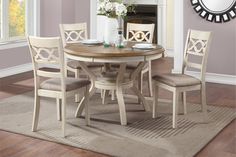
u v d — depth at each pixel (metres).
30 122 6.20
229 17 8.27
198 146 5.43
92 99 7.33
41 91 5.74
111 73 6.57
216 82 8.55
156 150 5.32
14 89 7.95
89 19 9.88
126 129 5.97
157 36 11.55
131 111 6.74
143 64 6.42
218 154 5.25
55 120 6.28
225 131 5.95
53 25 9.69
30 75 9.10
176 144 5.49
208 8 8.41
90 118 6.39
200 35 6.25
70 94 5.70
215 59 8.52
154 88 6.36
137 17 11.62
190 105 7.07
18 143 5.51
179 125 6.14
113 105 7.02
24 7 9.48
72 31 7.55
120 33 6.36
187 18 8.68
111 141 5.57
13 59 9.19
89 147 5.39
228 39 8.36
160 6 11.38
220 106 7.02
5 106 6.90
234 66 8.38
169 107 6.95
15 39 9.33
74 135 5.75
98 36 9.83
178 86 5.93
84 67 6.36
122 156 5.15
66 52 6.15
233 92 7.86
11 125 6.08
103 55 5.82
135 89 6.69
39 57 5.62
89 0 9.79
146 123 6.21
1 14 8.92
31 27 9.68
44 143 5.51
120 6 6.29
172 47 11.46
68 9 9.81
